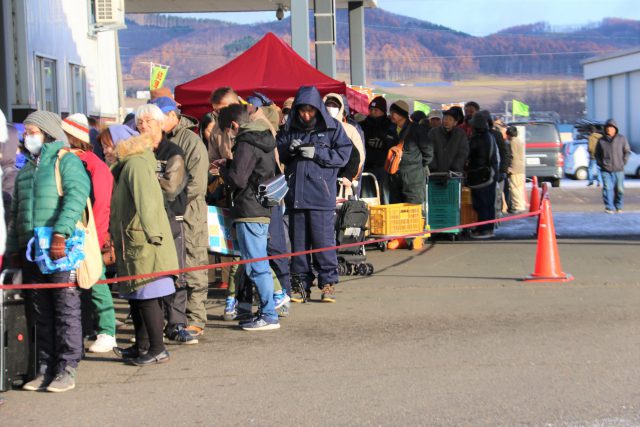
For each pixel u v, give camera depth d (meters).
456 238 18.23
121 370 8.44
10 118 17.09
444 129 17.73
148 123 8.89
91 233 7.81
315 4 21.81
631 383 7.67
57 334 7.81
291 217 11.20
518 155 23.88
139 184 8.13
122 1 22.94
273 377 8.05
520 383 7.70
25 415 7.12
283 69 15.28
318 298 11.81
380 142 16.53
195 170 9.59
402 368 8.24
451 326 9.96
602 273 13.23
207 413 7.08
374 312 10.83
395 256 15.59
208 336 9.78
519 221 22.03
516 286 12.38
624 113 71.69
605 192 23.34
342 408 7.11
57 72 19.83
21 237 7.75
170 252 8.43
